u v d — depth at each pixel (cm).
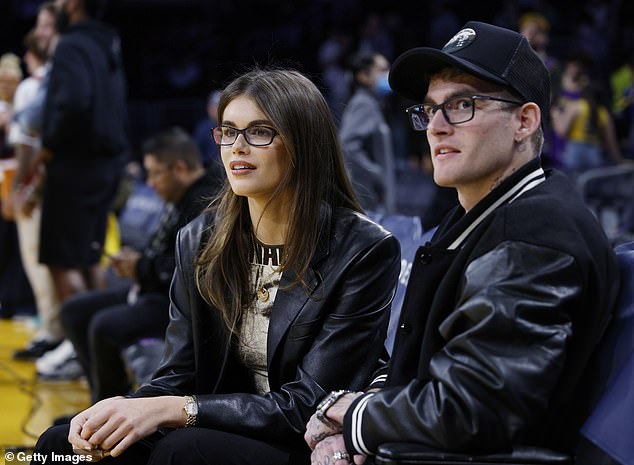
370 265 401
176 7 2434
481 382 303
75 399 845
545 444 333
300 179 403
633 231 990
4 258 1272
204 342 414
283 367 401
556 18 2102
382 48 2089
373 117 1046
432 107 341
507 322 304
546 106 346
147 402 377
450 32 2047
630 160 1468
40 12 1046
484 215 337
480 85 335
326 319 399
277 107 398
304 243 401
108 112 916
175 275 430
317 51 2359
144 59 2356
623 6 2066
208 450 367
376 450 325
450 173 337
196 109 1773
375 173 1032
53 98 891
